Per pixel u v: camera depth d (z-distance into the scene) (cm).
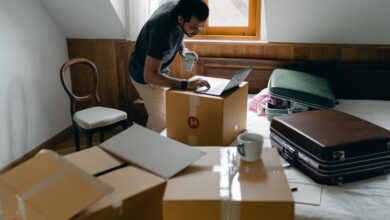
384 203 140
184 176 128
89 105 360
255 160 137
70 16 316
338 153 147
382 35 281
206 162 138
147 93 235
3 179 127
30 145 301
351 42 293
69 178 119
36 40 300
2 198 131
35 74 301
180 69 333
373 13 267
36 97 304
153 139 150
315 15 278
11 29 271
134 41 331
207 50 324
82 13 311
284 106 240
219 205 114
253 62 312
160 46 193
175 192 118
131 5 316
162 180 126
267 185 121
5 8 264
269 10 282
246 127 213
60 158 131
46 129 321
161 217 128
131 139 150
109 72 348
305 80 264
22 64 285
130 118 359
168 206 115
